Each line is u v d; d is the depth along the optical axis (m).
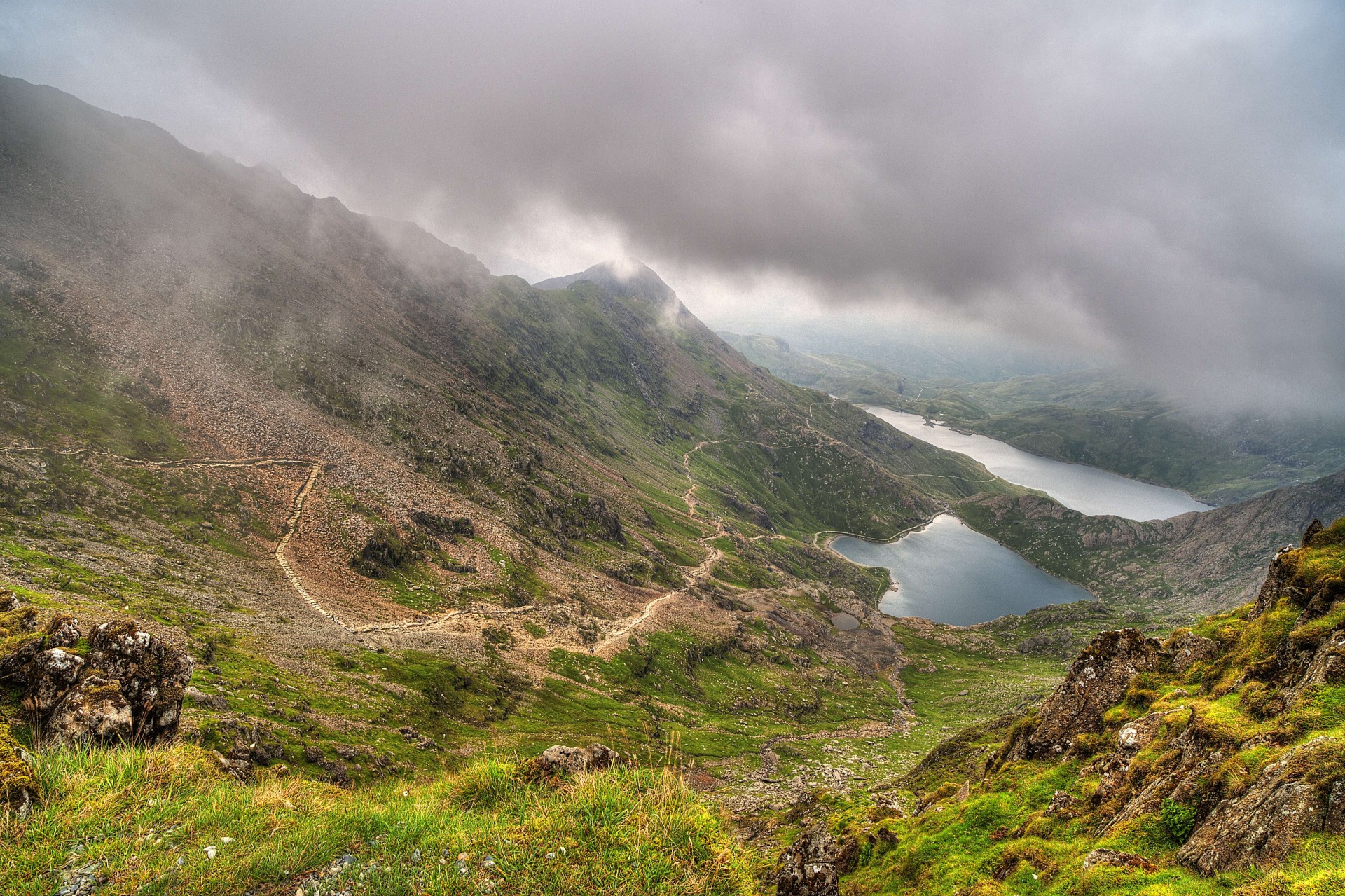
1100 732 30.73
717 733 117.38
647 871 10.46
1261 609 29.92
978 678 197.12
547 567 161.50
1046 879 19.00
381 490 146.25
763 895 18.77
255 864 9.62
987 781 31.78
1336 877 10.97
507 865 10.25
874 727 145.12
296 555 111.00
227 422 139.00
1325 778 13.79
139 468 110.12
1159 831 17.64
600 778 12.98
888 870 26.48
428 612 115.38
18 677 15.71
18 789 10.34
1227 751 18.33
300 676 70.06
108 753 12.83
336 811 11.66
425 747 67.19
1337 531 26.88
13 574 58.53
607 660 127.94
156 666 18.56
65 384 120.81
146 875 9.07
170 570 84.69
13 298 132.25
